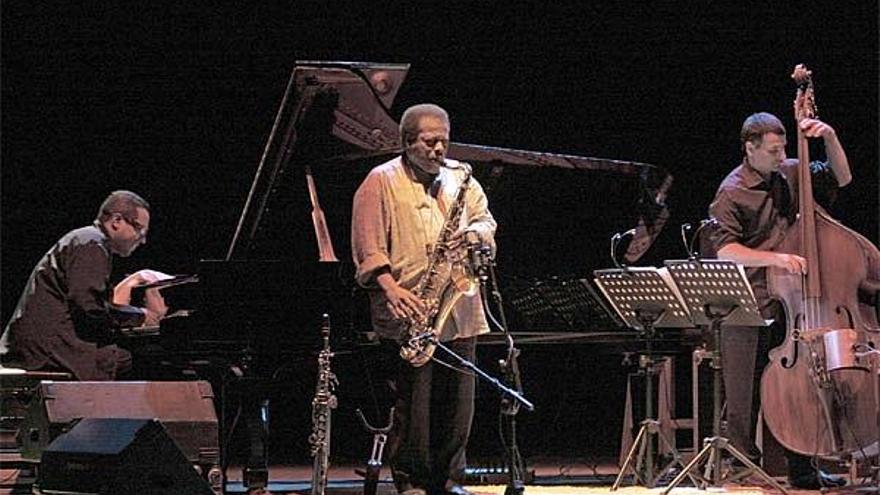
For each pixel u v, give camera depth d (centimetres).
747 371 1419
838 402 1338
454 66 1972
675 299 1341
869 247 1365
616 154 1998
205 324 1359
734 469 1515
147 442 997
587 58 1988
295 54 1955
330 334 1368
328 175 1487
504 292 1545
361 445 1908
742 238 1423
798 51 1942
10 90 1925
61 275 1395
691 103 1989
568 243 1603
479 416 1719
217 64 1956
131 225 1447
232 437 1483
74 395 1237
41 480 1023
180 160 1978
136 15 1934
